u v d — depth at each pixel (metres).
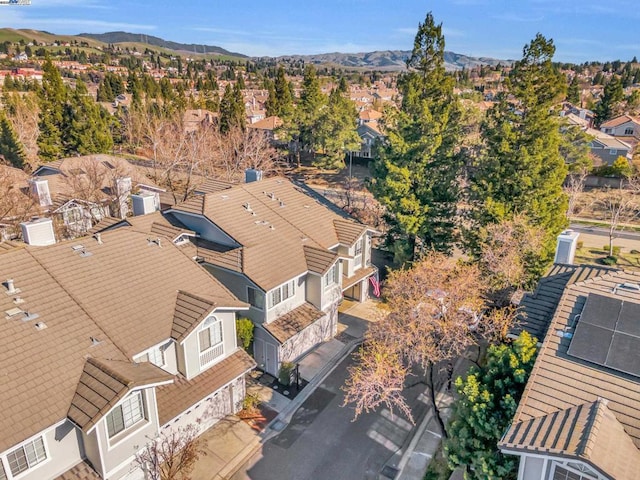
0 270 18.78
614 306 15.65
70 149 68.88
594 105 109.81
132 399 16.39
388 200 33.50
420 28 34.50
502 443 12.55
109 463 15.77
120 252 22.28
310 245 28.66
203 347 20.56
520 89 29.97
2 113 67.38
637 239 45.56
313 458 20.02
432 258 25.25
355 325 30.81
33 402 14.79
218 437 20.98
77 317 18.20
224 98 73.31
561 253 22.56
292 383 24.69
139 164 72.94
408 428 21.78
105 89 127.88
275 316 25.59
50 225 24.28
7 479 13.90
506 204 30.25
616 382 13.41
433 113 34.09
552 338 15.50
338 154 67.31
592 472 11.70
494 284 25.41
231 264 25.41
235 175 57.06
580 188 49.94
